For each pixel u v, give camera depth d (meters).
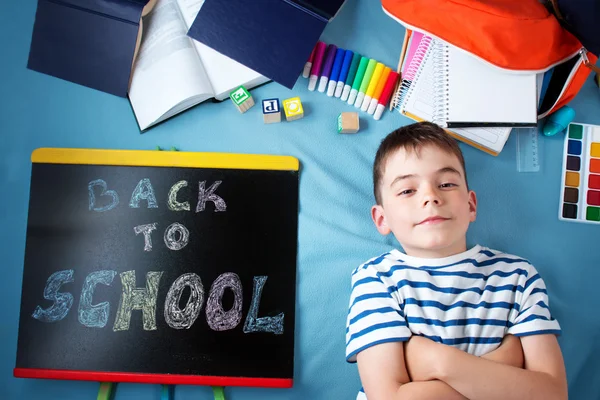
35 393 0.95
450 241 0.83
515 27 0.94
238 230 1.00
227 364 0.95
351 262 1.01
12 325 0.96
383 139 0.99
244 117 1.06
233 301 0.97
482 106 1.00
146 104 1.03
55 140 1.03
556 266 1.04
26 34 1.07
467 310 0.81
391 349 0.76
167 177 1.01
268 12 1.04
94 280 0.97
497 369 0.71
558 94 1.01
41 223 0.99
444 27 0.98
